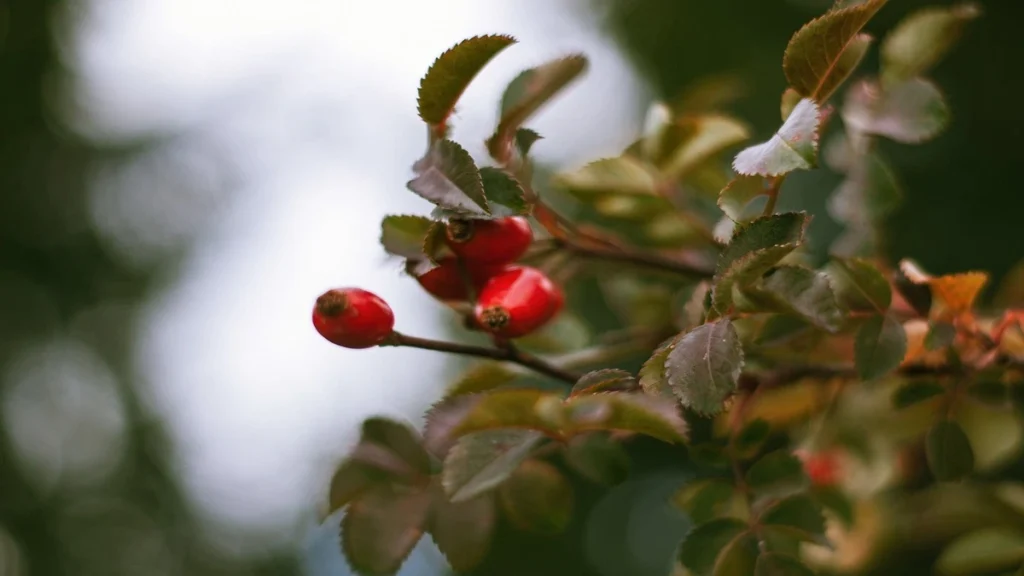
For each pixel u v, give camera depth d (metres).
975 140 1.44
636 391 0.71
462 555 0.75
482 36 0.71
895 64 0.78
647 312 0.84
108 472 2.22
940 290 0.74
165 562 2.14
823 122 0.71
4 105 2.28
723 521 0.73
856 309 0.73
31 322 2.22
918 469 0.86
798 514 0.72
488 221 0.72
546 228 0.76
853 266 0.73
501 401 0.71
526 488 0.76
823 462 0.82
